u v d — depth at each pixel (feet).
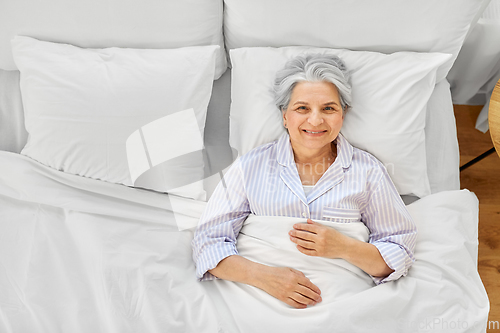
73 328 3.60
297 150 4.24
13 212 4.18
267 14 4.51
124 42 4.73
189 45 4.80
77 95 4.29
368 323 3.51
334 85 4.01
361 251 3.76
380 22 4.40
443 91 4.99
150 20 4.58
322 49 4.63
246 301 3.67
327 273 3.78
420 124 4.43
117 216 4.16
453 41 4.50
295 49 4.65
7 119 4.90
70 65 4.43
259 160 4.26
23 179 4.30
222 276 3.80
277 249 3.87
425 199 4.33
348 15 4.39
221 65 5.10
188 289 3.78
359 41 4.57
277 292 3.63
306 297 3.62
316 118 3.91
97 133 4.23
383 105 4.34
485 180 6.10
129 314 3.61
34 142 4.37
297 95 4.01
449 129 4.82
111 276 3.73
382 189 4.02
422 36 4.44
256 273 3.70
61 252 3.94
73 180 4.34
